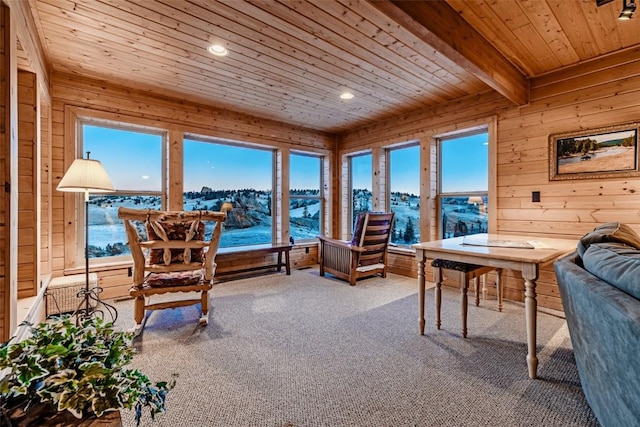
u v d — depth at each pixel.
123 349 0.98
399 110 4.34
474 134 3.89
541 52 2.68
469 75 3.20
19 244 2.26
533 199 3.16
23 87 2.30
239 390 1.67
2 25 1.61
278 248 4.44
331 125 5.11
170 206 3.86
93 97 3.30
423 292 2.39
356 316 2.81
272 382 1.75
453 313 2.86
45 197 2.99
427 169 4.21
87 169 2.36
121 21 2.27
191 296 3.48
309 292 3.60
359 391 1.66
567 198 2.95
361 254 4.00
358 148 5.25
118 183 3.66
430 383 1.73
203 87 3.53
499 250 2.08
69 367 0.86
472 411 1.49
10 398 0.82
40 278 2.63
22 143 2.28
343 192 5.59
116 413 0.84
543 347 2.16
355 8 2.14
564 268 1.43
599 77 2.76
